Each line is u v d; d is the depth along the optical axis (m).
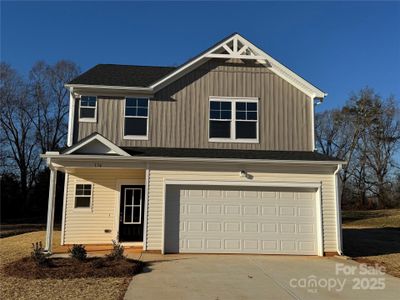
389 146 46.22
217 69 15.45
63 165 12.88
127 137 14.81
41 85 43.88
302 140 15.25
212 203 13.32
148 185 13.11
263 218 13.38
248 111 15.28
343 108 49.09
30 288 7.95
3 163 41.72
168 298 7.42
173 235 13.04
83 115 14.88
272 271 10.17
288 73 15.48
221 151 14.55
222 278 9.20
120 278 8.91
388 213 38.28
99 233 15.24
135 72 17.14
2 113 41.66
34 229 26.00
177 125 14.99
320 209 13.39
